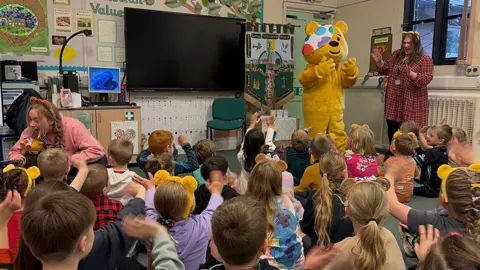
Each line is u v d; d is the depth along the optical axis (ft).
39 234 3.08
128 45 16.37
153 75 17.08
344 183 6.53
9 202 4.40
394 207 5.59
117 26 16.52
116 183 7.43
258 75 18.92
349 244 4.58
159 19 16.90
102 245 4.31
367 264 4.09
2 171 5.34
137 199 5.19
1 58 13.47
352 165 9.55
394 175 6.54
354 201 4.81
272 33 19.07
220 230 3.65
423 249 3.86
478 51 14.78
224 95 19.30
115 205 6.07
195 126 18.67
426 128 12.50
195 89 18.11
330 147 9.23
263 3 19.61
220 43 18.43
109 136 14.93
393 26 18.69
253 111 20.02
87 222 3.27
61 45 15.53
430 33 17.44
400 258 4.52
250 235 3.59
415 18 17.98
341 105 15.24
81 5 15.75
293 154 10.28
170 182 5.30
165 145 9.39
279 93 19.54
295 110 21.67
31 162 8.15
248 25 18.47
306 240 6.61
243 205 3.79
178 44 17.46
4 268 3.94
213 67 18.43
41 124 7.97
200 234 5.36
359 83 20.26
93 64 16.20
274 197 5.71
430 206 11.03
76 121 8.51
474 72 14.83
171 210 5.17
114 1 16.37
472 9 14.67
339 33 15.05
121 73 16.76
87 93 16.12
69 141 8.24
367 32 20.06
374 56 16.38
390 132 16.56
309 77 14.89
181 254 5.21
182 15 17.38
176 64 17.53
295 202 7.12
